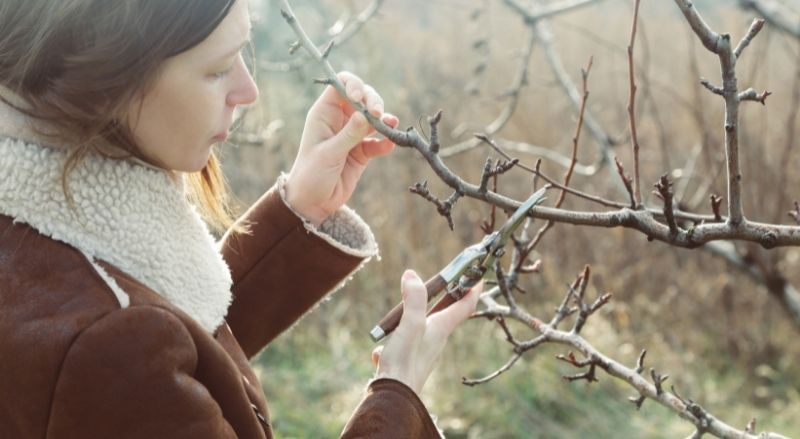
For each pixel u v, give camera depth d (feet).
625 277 14.97
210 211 4.27
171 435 3.01
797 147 13.97
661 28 17.38
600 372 13.08
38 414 3.02
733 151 3.41
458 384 12.78
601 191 15.21
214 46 3.13
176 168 3.34
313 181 4.25
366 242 4.43
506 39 17.31
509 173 15.29
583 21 17.67
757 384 14.49
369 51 17.06
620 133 15.83
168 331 3.05
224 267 3.76
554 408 12.60
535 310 13.87
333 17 17.20
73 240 3.20
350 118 4.20
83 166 3.23
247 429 3.35
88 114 3.06
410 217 15.06
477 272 3.66
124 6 2.95
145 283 3.33
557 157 9.83
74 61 2.98
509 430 12.03
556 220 3.60
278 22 17.13
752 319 15.06
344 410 12.31
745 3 9.36
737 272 15.12
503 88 16.58
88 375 2.95
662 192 3.49
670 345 14.70
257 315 4.39
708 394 13.62
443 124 15.65
